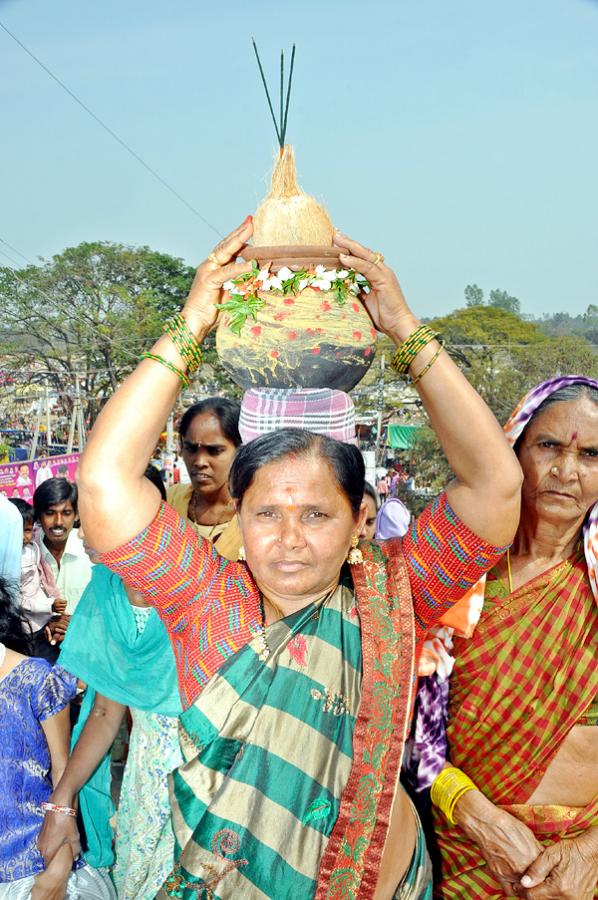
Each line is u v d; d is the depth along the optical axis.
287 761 2.36
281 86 2.50
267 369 2.42
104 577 3.98
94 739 3.92
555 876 3.03
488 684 3.16
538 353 46.62
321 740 2.38
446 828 3.22
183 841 2.38
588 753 3.18
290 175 2.51
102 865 4.11
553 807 3.17
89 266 54.09
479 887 3.20
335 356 2.40
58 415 53.28
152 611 3.83
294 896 2.34
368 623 2.47
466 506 2.48
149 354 2.42
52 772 3.88
